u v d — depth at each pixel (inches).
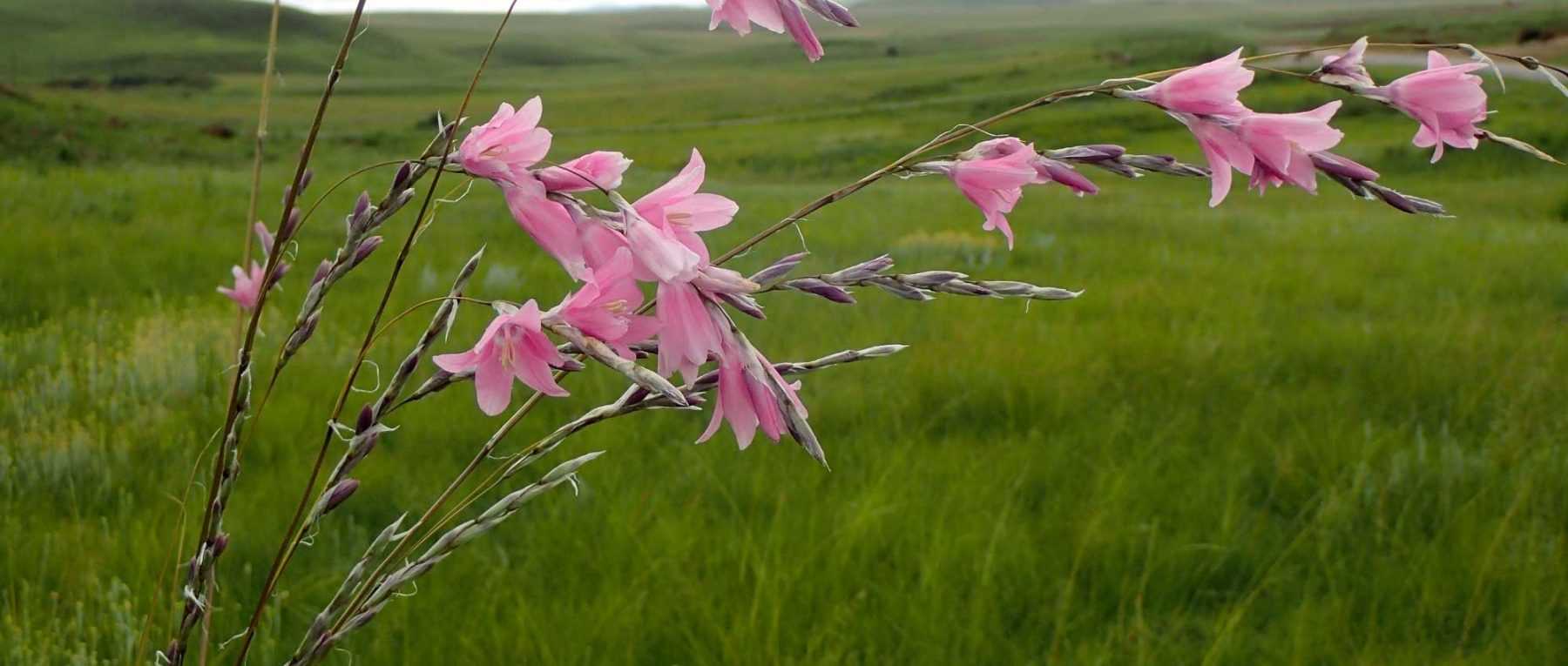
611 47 6461.6
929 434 217.0
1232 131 48.3
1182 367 256.4
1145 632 132.6
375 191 707.4
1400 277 418.3
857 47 5861.2
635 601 141.7
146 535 158.7
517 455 58.2
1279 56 49.6
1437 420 219.3
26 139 1072.2
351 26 50.5
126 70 4261.8
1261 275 418.0
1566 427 202.1
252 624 61.0
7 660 118.5
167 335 259.0
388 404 53.0
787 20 40.8
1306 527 161.3
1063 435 206.4
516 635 134.6
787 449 200.1
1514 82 1887.3
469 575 153.3
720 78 4426.7
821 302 342.6
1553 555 150.9
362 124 2632.9
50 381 220.8
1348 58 49.8
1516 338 282.2
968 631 133.3
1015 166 50.6
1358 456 192.2
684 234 45.0
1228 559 157.4
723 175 1651.1
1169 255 477.4
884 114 2746.1
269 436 208.5
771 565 151.3
